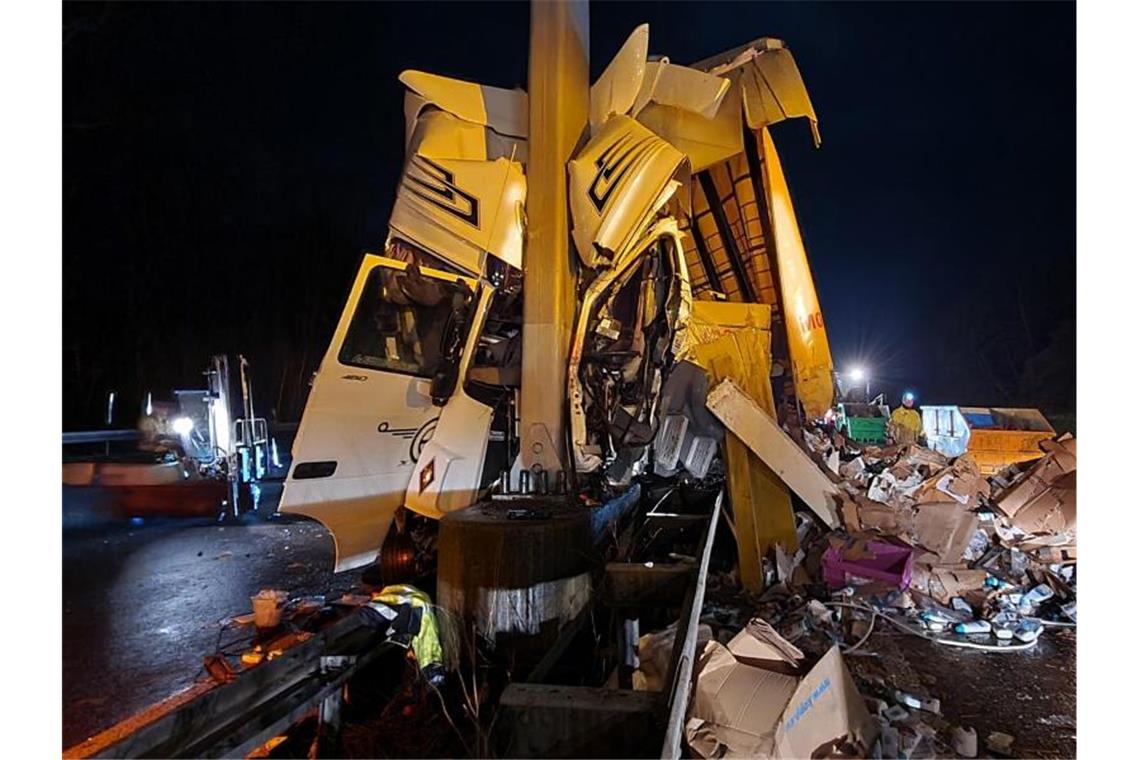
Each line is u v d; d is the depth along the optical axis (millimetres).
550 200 5340
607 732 2531
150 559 7500
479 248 5539
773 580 5668
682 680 2393
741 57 7477
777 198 9570
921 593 5379
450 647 3859
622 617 4012
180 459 10812
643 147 5641
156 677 4324
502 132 5941
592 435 5906
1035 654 4582
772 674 3363
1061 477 7172
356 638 3475
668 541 6059
